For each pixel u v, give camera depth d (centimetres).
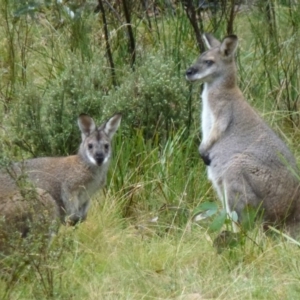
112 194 1316
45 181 1239
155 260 1130
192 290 1055
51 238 1063
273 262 1118
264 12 1659
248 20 1725
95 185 1277
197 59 1372
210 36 1416
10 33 1622
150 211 1301
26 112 1384
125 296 1026
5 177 1190
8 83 1580
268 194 1249
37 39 1697
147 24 1631
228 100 1345
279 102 1545
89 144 1266
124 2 1538
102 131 1288
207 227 1238
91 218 1242
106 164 1283
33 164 1249
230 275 1087
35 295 996
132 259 1128
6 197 1115
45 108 1399
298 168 1296
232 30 1573
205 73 1355
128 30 1535
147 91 1403
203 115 1383
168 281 1075
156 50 1541
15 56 1673
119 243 1187
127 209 1302
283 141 1395
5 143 1352
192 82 1409
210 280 1071
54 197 1241
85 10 1603
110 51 1516
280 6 1684
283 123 1533
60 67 1584
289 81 1561
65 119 1391
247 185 1256
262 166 1262
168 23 1605
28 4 1508
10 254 1024
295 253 1127
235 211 1255
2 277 1023
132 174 1330
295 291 1039
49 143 1383
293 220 1248
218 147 1326
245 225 1191
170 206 1293
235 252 1129
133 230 1241
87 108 1402
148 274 1094
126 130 1389
